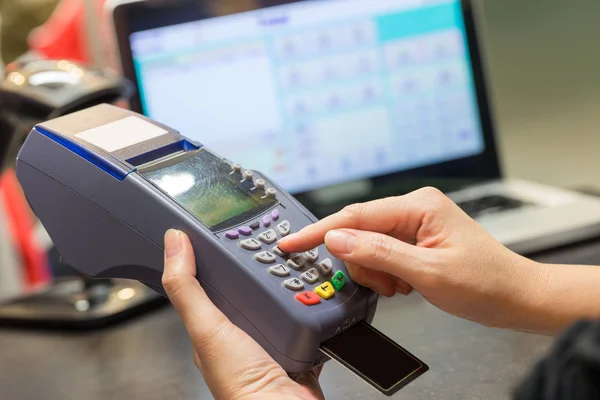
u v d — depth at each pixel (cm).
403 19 101
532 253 81
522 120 125
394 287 53
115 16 92
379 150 102
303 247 50
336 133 100
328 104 99
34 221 136
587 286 52
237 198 52
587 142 123
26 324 79
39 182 51
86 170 49
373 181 102
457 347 62
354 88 100
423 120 103
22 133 77
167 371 65
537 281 52
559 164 124
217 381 44
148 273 49
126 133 53
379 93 101
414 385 56
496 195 100
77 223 50
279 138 98
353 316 48
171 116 94
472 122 105
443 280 49
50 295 84
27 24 132
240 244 48
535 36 124
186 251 46
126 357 69
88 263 51
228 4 95
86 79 76
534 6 123
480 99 105
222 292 46
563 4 122
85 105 76
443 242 51
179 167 52
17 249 135
